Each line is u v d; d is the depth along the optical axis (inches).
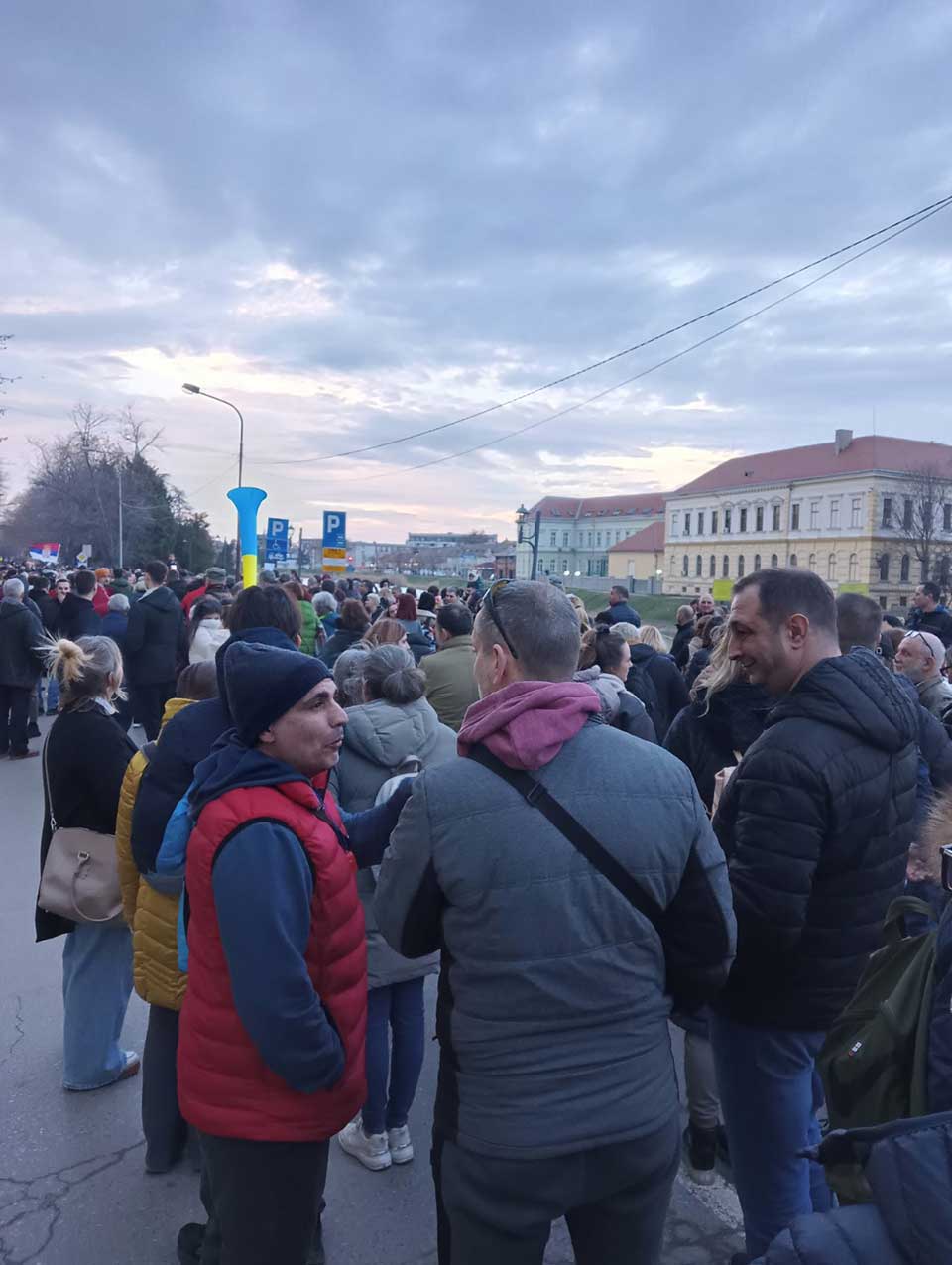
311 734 81.0
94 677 133.1
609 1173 66.6
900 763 89.4
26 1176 122.6
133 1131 132.6
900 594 2632.9
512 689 70.0
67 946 142.5
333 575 836.6
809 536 2807.6
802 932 87.7
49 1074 147.3
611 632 195.5
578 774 67.9
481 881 65.6
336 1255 110.5
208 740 108.7
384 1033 125.7
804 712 87.4
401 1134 128.6
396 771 123.0
